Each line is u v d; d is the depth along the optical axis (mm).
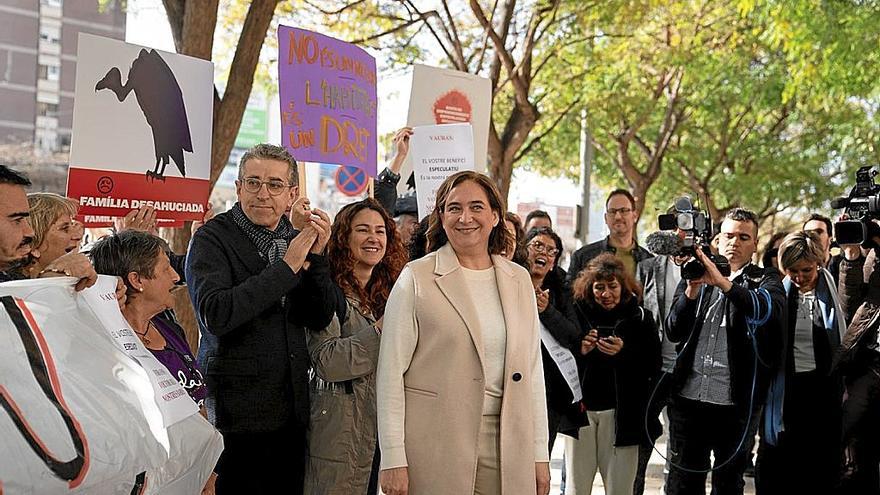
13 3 12180
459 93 8336
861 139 20125
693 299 6047
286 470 4438
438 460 3934
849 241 5730
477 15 12938
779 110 24469
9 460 2686
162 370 3492
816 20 11859
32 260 3705
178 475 3488
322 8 13836
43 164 12516
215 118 7379
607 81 17250
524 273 4277
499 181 13391
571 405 5773
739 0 12750
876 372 5770
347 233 4879
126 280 3850
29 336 2891
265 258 4449
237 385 4270
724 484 6145
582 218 18594
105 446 2896
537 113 13414
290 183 4516
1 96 12242
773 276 6152
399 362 4008
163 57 5258
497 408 4066
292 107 5613
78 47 4949
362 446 4566
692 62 17453
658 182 27422
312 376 4594
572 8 14492
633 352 6039
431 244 4352
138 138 5148
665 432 10711
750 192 24984
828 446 6297
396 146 6879
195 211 5426
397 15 14414
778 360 5992
